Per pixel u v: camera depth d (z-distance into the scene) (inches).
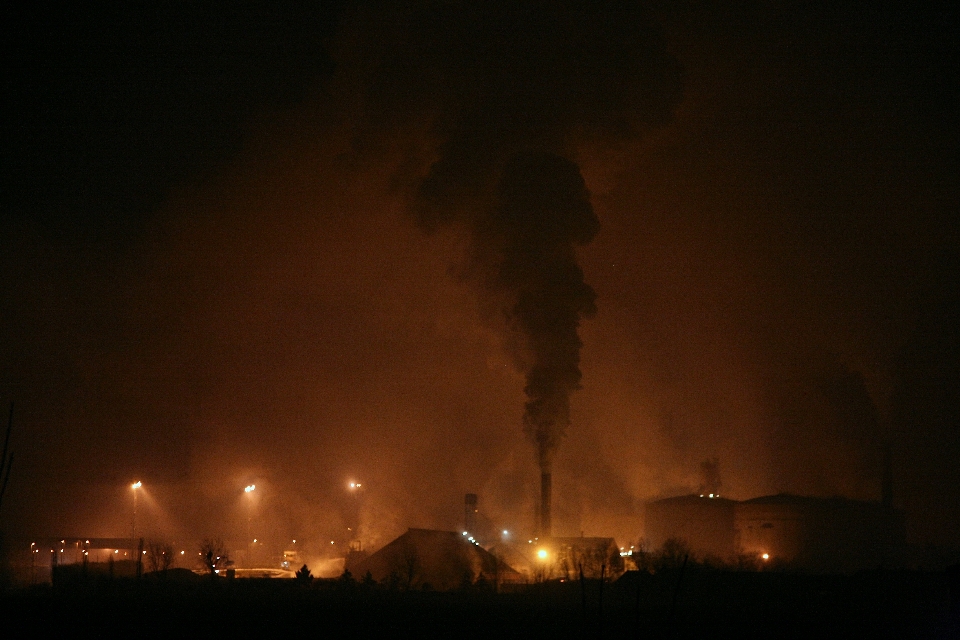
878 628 1130.0
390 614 1183.6
